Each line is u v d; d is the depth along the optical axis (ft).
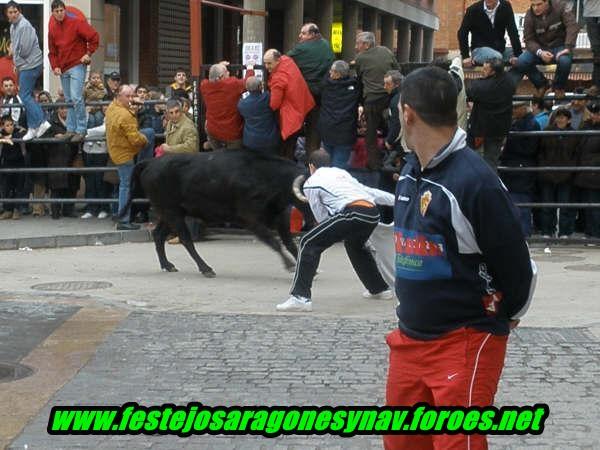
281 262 42.50
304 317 31.04
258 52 50.42
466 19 45.57
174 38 85.46
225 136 46.21
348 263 42.70
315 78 45.44
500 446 19.79
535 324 29.63
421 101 12.98
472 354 13.23
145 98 51.88
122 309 32.45
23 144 52.54
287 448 19.94
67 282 38.45
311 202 32.04
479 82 42.63
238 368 25.46
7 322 30.55
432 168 13.15
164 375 24.93
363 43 43.91
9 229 50.19
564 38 45.03
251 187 37.37
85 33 50.65
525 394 22.97
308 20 116.26
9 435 20.74
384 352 26.84
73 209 54.95
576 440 20.08
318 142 47.24
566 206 45.85
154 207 39.55
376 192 32.17
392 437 14.01
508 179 46.44
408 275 13.48
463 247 13.02
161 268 40.98
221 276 39.58
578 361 25.64
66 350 27.32
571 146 45.85
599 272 39.73
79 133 51.37
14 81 54.29
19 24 51.06
